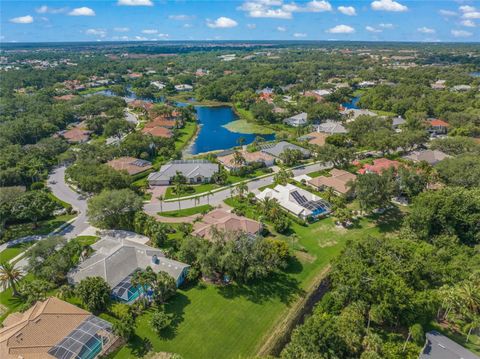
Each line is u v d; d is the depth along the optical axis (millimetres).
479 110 176250
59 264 68750
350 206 102312
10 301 64875
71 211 99250
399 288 56594
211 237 77562
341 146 146500
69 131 174250
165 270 70125
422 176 102500
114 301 63938
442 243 78188
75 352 50656
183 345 55750
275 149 148125
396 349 54188
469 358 50688
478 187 97688
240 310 63500
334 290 64500
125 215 88375
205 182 120688
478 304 56656
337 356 50844
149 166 131625
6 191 92000
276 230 89062
